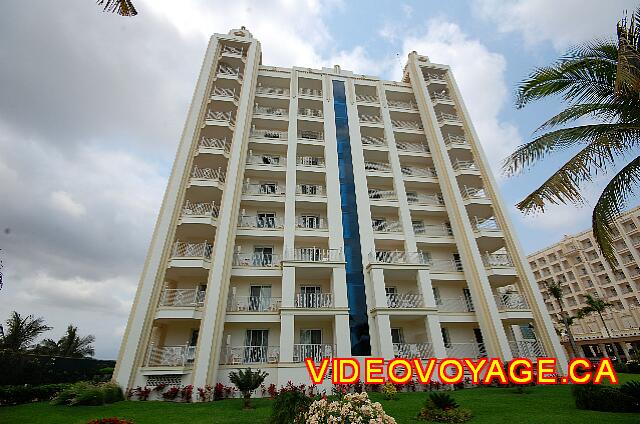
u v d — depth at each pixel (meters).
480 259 22.78
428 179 26.84
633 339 46.31
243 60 28.09
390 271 21.69
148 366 16.58
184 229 21.02
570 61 10.06
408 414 11.98
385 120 29.20
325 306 20.61
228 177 22.02
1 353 19.98
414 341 21.34
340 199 24.17
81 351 39.28
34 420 11.33
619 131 9.45
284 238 21.88
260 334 19.80
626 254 63.84
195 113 24.08
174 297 20.16
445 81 32.28
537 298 21.94
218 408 13.56
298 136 28.22
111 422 8.35
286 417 8.66
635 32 8.46
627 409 11.20
